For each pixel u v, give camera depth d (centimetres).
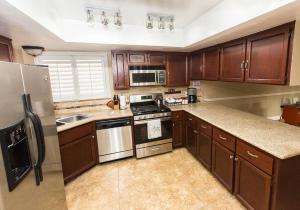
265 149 144
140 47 283
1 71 99
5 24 144
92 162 273
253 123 213
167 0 179
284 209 150
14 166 117
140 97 344
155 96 354
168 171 261
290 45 158
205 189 219
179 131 321
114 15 214
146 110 308
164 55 323
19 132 114
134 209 192
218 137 215
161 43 273
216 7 195
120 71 303
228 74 243
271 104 429
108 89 333
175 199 204
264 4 137
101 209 194
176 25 269
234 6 168
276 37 170
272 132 180
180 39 285
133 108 329
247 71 209
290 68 160
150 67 315
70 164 237
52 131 164
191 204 196
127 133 290
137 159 300
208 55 285
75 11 200
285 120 337
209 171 252
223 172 213
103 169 273
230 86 376
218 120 229
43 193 141
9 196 101
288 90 442
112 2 181
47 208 147
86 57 312
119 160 298
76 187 232
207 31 216
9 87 105
